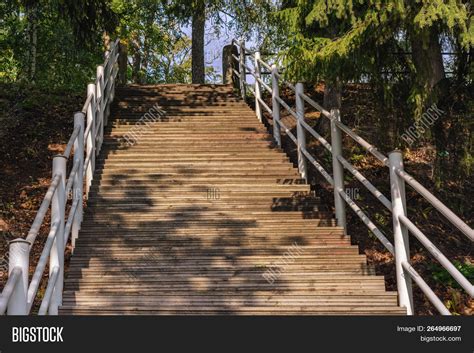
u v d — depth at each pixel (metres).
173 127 10.16
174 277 5.47
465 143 7.38
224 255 6.09
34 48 16.36
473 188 10.33
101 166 8.35
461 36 5.86
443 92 7.08
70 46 16.39
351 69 7.21
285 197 7.52
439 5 5.73
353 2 6.55
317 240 6.50
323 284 5.39
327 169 10.73
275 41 15.37
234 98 12.41
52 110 12.96
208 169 8.30
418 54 7.02
